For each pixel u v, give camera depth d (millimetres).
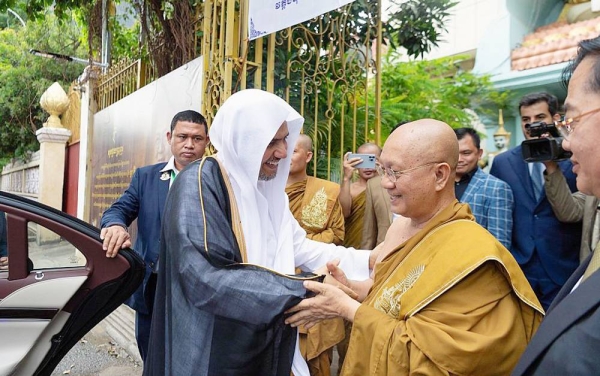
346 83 3676
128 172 4914
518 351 1135
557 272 2301
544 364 797
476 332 1130
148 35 4609
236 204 1439
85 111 6801
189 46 4094
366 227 2898
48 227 1840
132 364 3557
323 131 3812
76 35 9641
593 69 866
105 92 6336
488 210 2383
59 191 9039
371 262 1705
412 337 1144
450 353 1079
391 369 1166
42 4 5316
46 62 10016
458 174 2547
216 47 3256
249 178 1437
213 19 3250
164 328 1429
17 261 1816
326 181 2893
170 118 3889
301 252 1744
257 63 3131
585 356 738
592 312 766
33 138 11039
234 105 1433
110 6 5328
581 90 885
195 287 1254
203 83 3326
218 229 1340
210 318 1294
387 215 2766
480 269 1164
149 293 2330
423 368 1107
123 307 4520
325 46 3807
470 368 1081
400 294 1270
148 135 4371
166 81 4000
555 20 5867
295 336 1386
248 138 1400
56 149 9008
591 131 867
